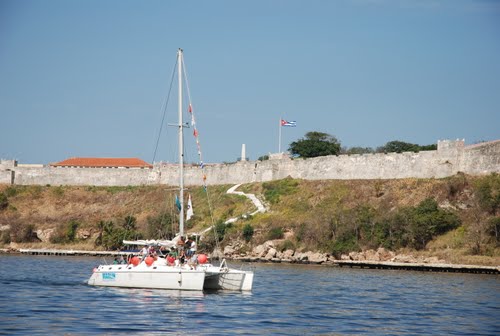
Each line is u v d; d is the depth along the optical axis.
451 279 127.69
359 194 194.75
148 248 100.25
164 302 83.81
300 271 143.62
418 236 165.12
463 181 178.00
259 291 100.88
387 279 126.69
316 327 71.62
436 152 189.88
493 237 157.12
